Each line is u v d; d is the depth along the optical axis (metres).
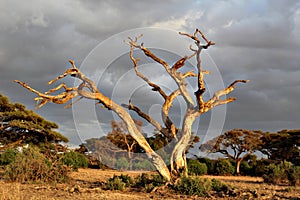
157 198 12.23
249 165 39.66
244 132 37.50
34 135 33.00
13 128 33.06
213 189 14.89
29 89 13.84
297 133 40.94
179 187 13.84
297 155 38.16
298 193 15.62
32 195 11.52
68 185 15.63
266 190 16.44
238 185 18.72
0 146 32.59
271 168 22.25
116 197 11.88
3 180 16.14
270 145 41.03
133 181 15.74
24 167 16.25
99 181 17.47
